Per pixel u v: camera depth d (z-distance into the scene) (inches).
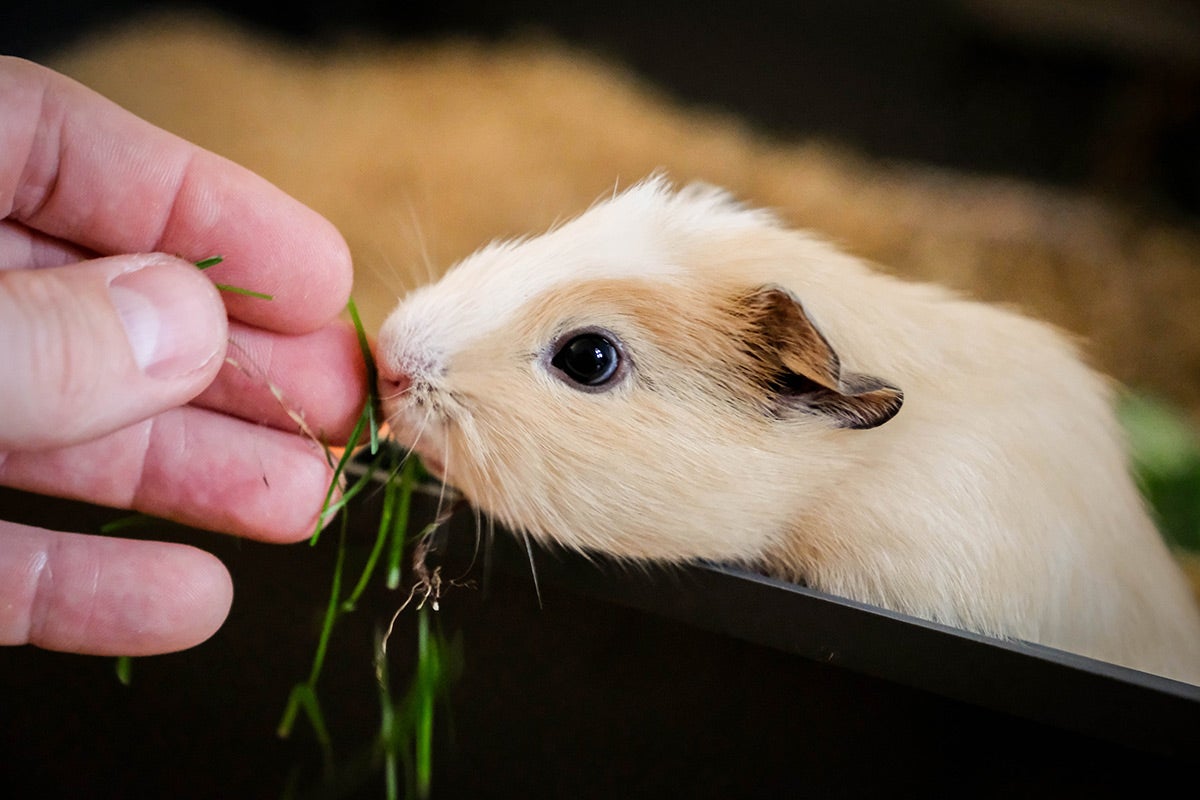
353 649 9.3
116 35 24.9
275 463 9.6
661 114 23.7
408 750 9.4
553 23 29.4
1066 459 9.9
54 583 9.3
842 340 9.8
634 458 9.6
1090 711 7.9
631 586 8.6
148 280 8.4
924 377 9.8
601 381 9.6
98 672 9.7
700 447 9.6
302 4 28.0
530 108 22.3
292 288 9.8
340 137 21.1
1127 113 24.2
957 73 28.6
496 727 9.2
